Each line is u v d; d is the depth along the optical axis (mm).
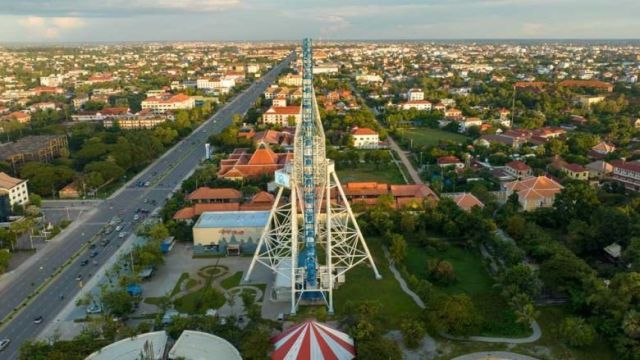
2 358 169375
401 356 157375
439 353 166750
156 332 169625
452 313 172250
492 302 195750
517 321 177500
